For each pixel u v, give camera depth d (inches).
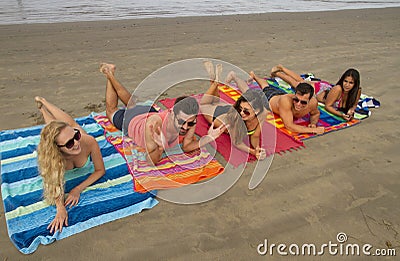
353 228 98.0
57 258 86.3
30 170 116.6
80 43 286.5
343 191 113.3
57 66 229.8
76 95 185.2
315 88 183.0
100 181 112.3
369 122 160.2
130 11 445.1
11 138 135.3
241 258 88.0
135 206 102.9
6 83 198.1
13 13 403.5
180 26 363.9
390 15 480.1
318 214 103.2
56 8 445.4
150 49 275.9
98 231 94.5
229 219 100.9
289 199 109.3
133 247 90.2
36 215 97.3
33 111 164.9
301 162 128.5
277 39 321.7
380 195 111.6
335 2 612.4
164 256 87.9
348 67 240.5
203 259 87.4
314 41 317.4
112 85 141.0
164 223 98.5
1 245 89.2
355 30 374.0
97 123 150.4
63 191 99.8
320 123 156.0
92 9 448.8
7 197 103.0
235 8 502.6
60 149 99.0
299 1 610.5
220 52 272.8
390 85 206.4
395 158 132.3
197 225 98.4
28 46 273.3
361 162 129.3
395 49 294.0
